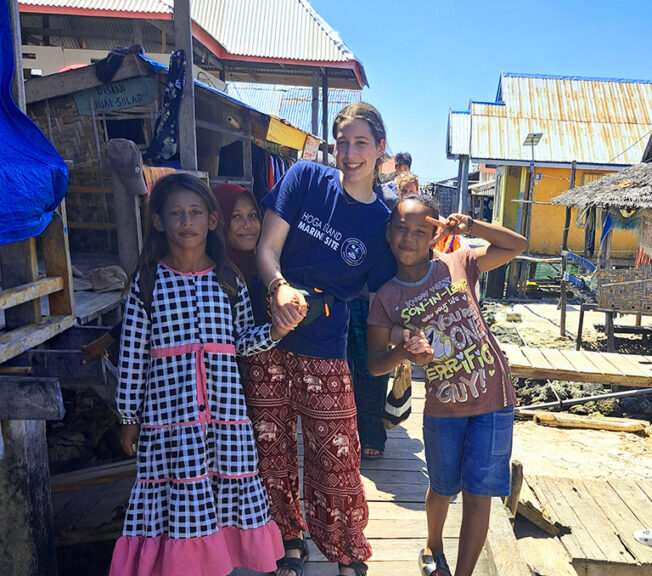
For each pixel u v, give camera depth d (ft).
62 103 21.11
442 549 9.14
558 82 67.77
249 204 8.88
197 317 7.23
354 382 12.60
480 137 60.13
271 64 43.16
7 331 8.65
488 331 8.38
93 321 12.61
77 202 21.24
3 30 8.82
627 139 60.85
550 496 14.99
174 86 18.17
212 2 43.68
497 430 8.02
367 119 7.78
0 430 8.32
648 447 22.12
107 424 18.78
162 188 7.11
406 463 13.14
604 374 23.67
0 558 9.36
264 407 8.03
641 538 12.97
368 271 8.44
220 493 7.28
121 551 7.00
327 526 8.02
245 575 8.91
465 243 11.03
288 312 6.96
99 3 33.78
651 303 29.30
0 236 7.36
